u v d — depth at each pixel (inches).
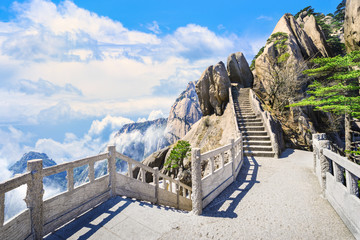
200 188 165.0
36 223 123.9
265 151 408.2
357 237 122.1
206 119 1023.6
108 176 195.8
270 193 208.5
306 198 192.1
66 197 150.3
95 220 155.6
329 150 182.4
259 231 136.4
